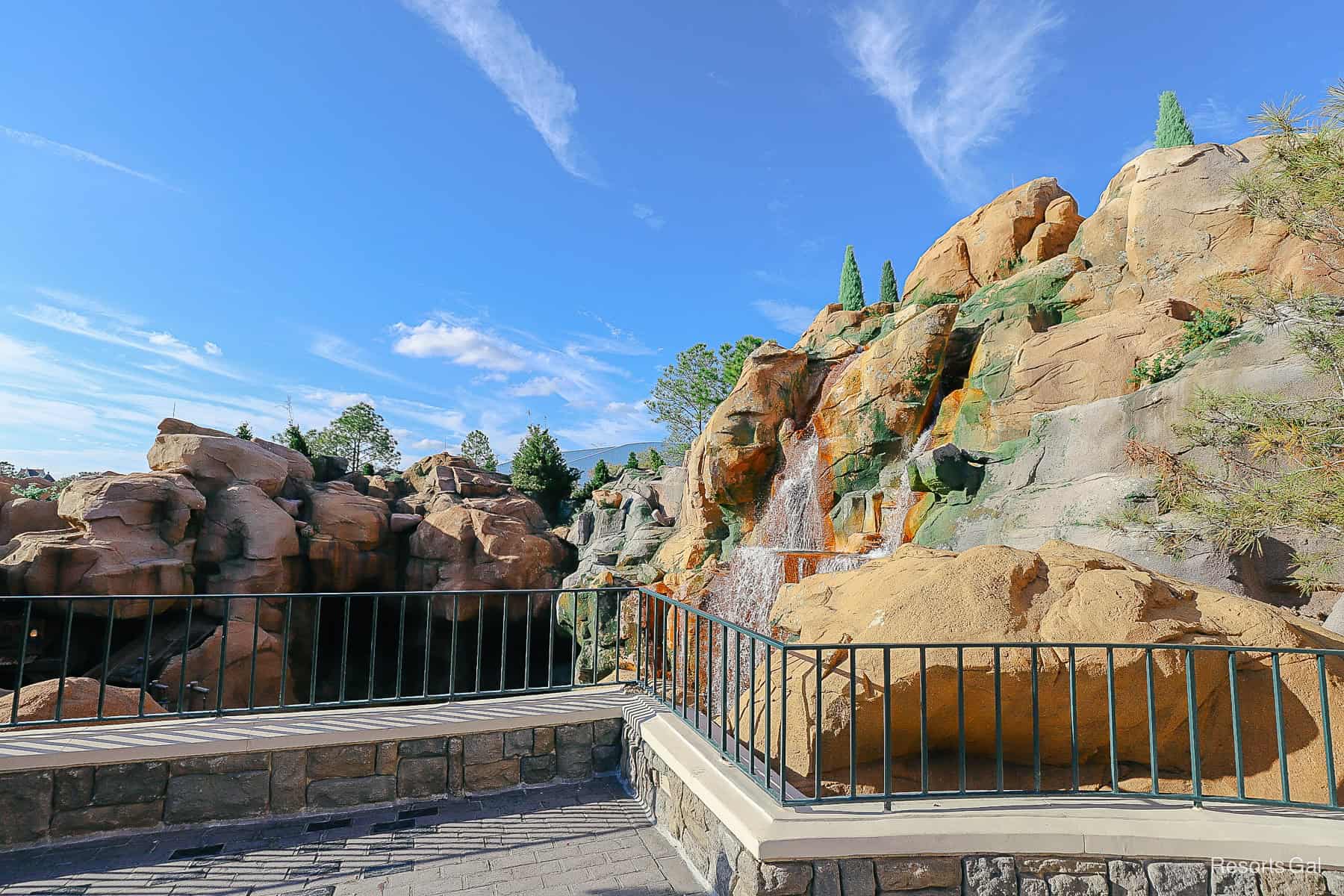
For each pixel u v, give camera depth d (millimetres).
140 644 18750
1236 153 15945
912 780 4176
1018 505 10984
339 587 25766
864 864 3184
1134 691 4094
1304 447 6391
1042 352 14375
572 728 5320
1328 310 6840
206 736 4535
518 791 5070
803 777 4172
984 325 17312
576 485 43688
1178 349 12391
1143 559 8273
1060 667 4094
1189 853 3188
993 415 14844
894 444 17078
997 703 3617
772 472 20047
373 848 4176
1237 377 9594
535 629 27547
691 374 46125
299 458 28609
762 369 20047
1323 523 6184
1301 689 4137
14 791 4148
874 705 4180
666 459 48906
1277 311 7188
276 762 4625
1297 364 9062
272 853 4113
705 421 46844
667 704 5391
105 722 4777
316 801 4656
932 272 24594
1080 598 4527
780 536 18734
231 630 19219
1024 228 22188
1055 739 4254
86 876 3830
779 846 3117
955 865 3221
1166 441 9977
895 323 18953
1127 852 3207
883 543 15125
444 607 26562
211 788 4492
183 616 20469
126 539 19594
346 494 27234
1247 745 4094
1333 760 3430
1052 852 3221
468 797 4945
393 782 4824
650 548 26125
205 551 21875
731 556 19922
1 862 3965
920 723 4230
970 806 3479
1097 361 13539
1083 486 10109
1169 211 15828
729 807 3506
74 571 18297
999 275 22391
